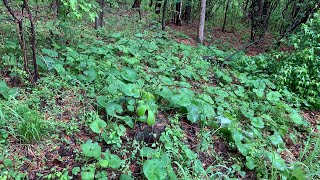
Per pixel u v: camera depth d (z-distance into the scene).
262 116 4.03
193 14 11.32
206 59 6.49
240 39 9.76
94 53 5.07
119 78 4.25
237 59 6.62
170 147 3.09
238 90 4.84
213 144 3.43
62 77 3.90
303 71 5.01
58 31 5.78
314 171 3.12
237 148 3.37
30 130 2.85
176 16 10.29
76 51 4.88
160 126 3.31
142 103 3.23
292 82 5.20
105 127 3.19
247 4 12.54
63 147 2.92
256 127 3.80
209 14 11.70
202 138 3.40
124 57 4.93
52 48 4.91
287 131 4.04
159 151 3.04
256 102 4.61
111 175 2.75
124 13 10.22
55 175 2.63
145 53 5.77
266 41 9.16
